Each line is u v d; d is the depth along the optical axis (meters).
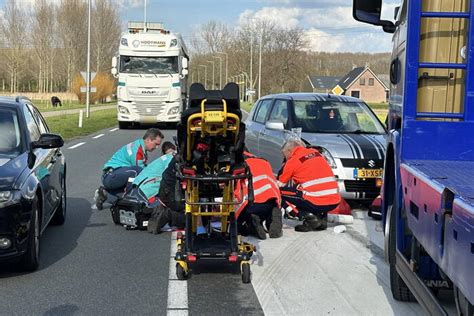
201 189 5.86
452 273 3.04
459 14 4.55
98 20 79.50
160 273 6.06
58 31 72.25
